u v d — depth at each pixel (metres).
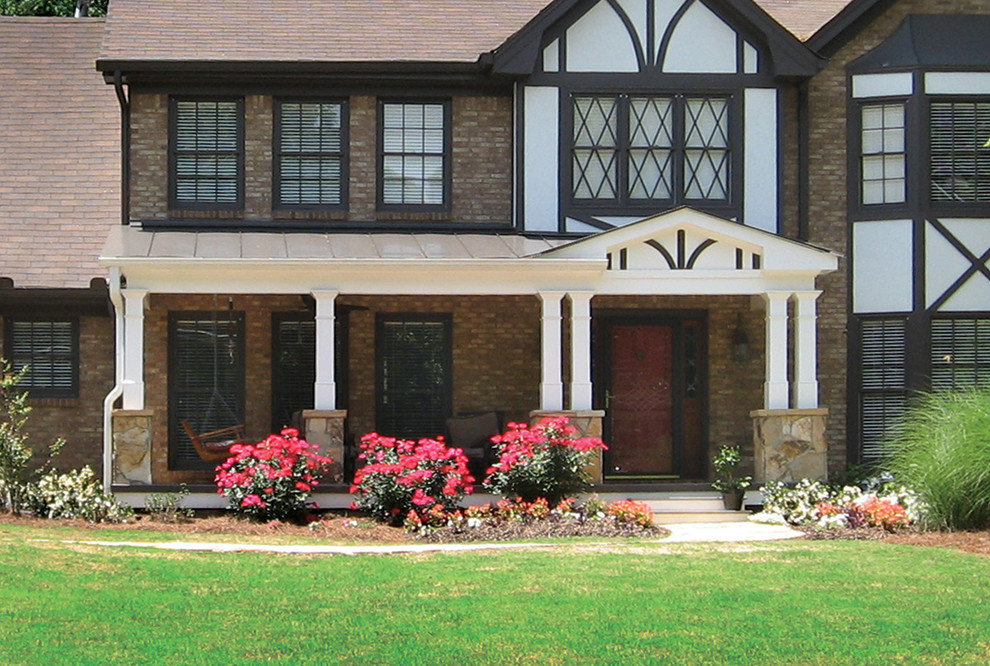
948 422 16.61
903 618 10.95
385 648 9.90
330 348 18.41
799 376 18.97
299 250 18.86
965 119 20.34
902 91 20.27
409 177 20.55
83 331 20.25
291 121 20.44
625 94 20.31
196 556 13.61
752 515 18.05
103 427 20.16
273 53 20.23
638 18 20.36
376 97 20.47
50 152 21.95
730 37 20.45
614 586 12.19
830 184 20.58
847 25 20.38
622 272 18.75
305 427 18.22
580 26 20.28
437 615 10.95
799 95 20.55
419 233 20.33
